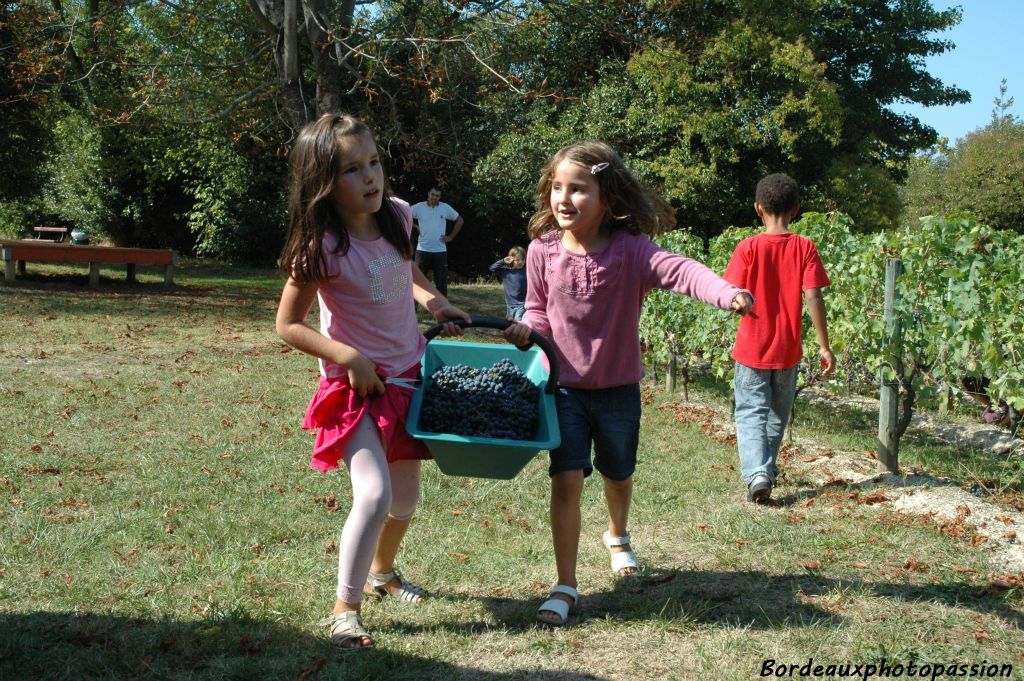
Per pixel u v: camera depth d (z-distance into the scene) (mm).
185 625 3172
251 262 23969
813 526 4418
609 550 3988
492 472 3215
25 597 3389
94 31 15555
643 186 3398
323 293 3086
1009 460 5840
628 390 3527
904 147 28641
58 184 27062
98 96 18828
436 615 3338
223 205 23594
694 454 5988
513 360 3555
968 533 4277
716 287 3062
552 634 3168
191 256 26219
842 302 7102
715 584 3666
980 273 5527
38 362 8328
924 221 6086
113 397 6984
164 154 23594
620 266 3320
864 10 26516
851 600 3473
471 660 2971
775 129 21750
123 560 3787
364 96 16953
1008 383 5676
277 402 7109
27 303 12430
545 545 4148
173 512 4391
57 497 4559
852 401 8398
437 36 12602
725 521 4461
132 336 10281
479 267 25484
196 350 9492
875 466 5703
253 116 16375
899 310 5301
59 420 6180
